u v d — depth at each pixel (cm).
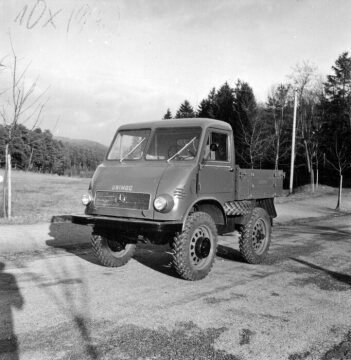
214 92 6388
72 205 1761
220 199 709
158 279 666
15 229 1109
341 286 648
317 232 1349
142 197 645
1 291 583
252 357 389
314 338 437
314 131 3878
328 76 4772
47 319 474
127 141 744
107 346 405
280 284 652
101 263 744
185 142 688
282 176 915
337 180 4856
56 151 9338
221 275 705
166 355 388
